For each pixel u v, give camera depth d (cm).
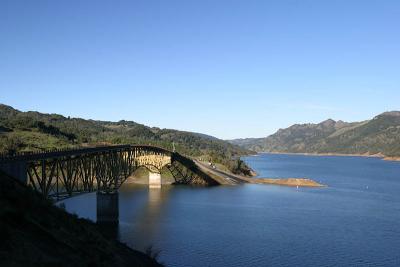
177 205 12412
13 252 3362
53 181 11444
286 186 18412
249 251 7381
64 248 3950
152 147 15738
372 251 7519
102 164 9556
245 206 12381
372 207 12550
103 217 9650
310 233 8844
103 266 4094
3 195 4238
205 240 8075
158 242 7850
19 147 15988
